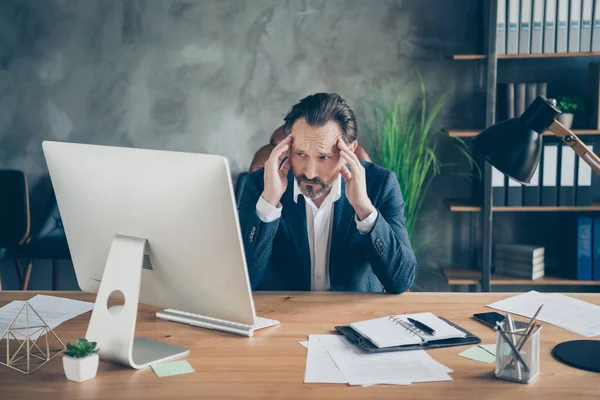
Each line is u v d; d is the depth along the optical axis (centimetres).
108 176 158
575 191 371
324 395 139
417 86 405
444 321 175
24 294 207
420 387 143
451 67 403
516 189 373
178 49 412
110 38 414
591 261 372
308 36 407
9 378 148
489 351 161
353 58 407
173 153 150
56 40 415
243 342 167
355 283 223
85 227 168
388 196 224
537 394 139
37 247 385
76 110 420
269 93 412
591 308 191
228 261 151
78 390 142
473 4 398
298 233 222
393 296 205
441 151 409
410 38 403
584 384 143
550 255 412
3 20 415
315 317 185
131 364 152
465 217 414
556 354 158
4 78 420
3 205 398
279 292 208
